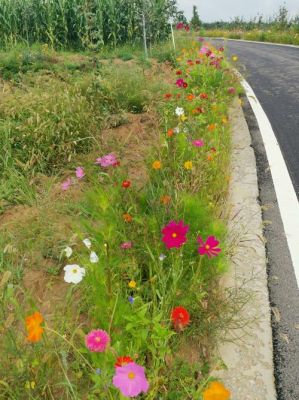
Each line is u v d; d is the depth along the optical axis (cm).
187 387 177
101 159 314
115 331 196
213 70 749
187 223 259
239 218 319
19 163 380
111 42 1354
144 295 220
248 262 267
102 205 235
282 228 305
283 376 190
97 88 585
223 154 398
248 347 204
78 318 220
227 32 3300
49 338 189
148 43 1468
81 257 238
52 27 1291
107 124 508
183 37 1617
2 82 648
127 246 231
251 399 179
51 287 245
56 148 426
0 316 205
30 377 170
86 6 1117
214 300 218
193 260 237
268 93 812
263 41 2498
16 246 285
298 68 1127
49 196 351
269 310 227
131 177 383
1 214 339
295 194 360
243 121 592
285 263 266
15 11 1270
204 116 466
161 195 289
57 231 297
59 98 495
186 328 208
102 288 201
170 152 363
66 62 814
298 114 633
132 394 124
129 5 1391
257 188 371
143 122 549
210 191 328
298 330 214
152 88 653
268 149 476
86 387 181
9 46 1169
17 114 471
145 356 191
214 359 193
